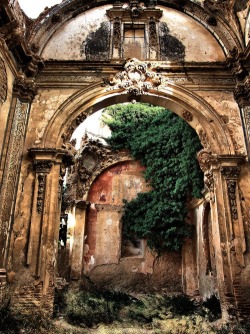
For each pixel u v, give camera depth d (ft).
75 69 37.35
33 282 28.19
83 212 52.85
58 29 40.93
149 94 36.76
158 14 42.09
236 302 27.86
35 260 28.89
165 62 37.50
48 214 30.48
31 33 38.17
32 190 31.45
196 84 36.83
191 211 50.34
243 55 35.60
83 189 54.13
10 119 32.37
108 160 56.75
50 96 35.86
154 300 36.42
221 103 35.81
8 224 29.30
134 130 56.90
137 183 55.36
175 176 49.16
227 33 39.40
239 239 29.89
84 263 51.06
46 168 31.76
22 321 24.50
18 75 34.30
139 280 49.93
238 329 25.46
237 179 32.09
